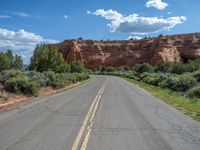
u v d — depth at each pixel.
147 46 171.12
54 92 26.78
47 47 49.25
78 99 20.47
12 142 8.03
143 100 21.08
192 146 8.14
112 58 174.38
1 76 23.23
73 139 8.54
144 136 9.26
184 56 161.75
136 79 69.25
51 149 7.40
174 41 167.00
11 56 58.62
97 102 18.72
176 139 8.97
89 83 45.97
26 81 22.34
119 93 26.73
